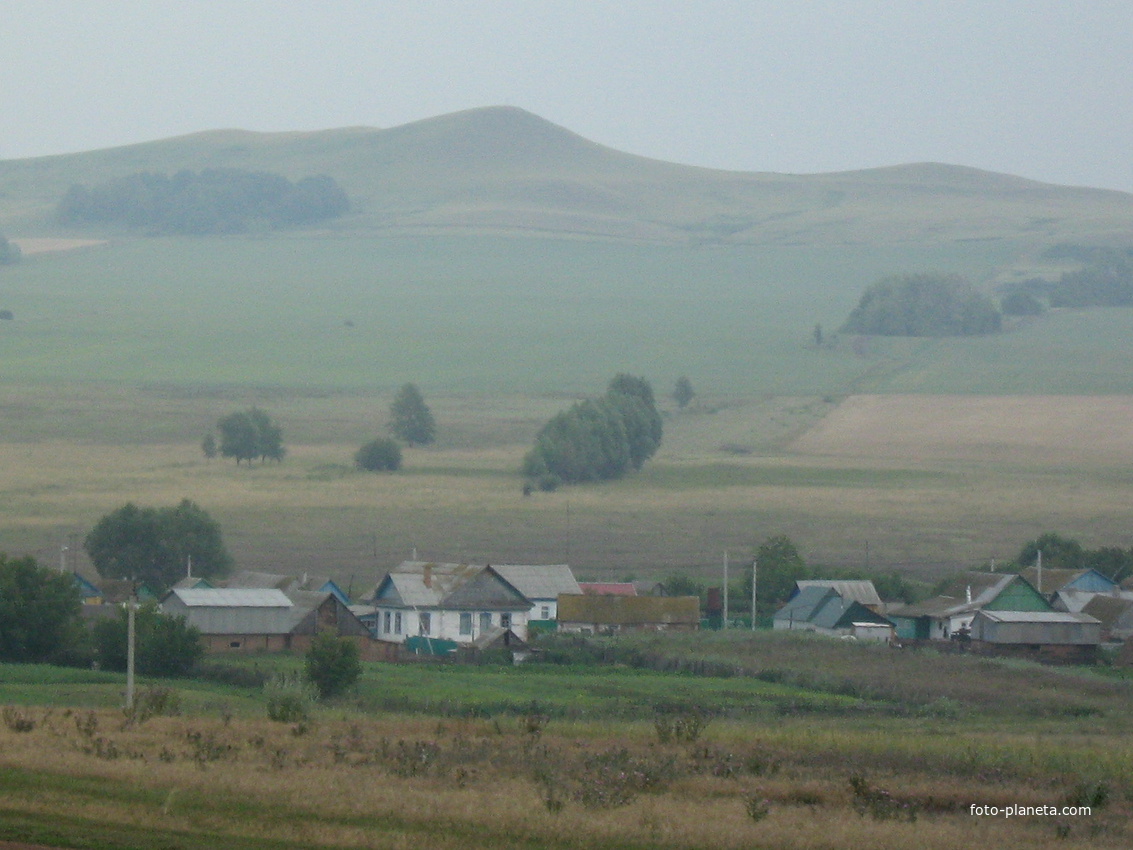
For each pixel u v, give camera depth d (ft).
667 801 390.42
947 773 479.00
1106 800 426.10
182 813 331.16
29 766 378.94
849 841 343.26
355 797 362.53
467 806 356.18
